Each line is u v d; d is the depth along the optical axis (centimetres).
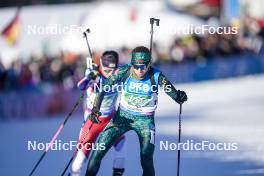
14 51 5672
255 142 2900
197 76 5919
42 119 4672
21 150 2900
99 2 7075
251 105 4656
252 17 6347
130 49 5656
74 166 1669
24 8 5888
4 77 4888
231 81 6106
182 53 5759
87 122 1741
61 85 4856
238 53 6181
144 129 1634
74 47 5803
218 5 6144
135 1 6188
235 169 2211
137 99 1638
